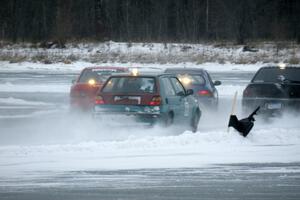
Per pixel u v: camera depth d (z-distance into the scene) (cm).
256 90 5222
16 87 8888
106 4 19812
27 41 17825
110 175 2995
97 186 2761
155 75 4366
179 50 14800
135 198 2544
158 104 4250
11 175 2981
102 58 13875
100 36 18012
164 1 19788
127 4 19350
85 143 3844
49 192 2645
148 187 2747
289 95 5159
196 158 3447
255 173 3059
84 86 5512
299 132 4334
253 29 18725
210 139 4012
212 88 5866
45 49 15450
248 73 11662
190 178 2938
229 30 18600
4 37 19400
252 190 2697
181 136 4019
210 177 2962
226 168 3181
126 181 2862
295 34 18450
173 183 2830
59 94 8062
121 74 4406
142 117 4244
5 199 2520
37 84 9394
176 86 4628
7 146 3853
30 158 3412
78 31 19438
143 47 15275
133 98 4281
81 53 14888
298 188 2739
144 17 19650
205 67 12862
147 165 3244
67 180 2878
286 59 13488
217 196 2584
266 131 4334
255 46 15488
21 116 5716
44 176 2964
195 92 5706
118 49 15075
